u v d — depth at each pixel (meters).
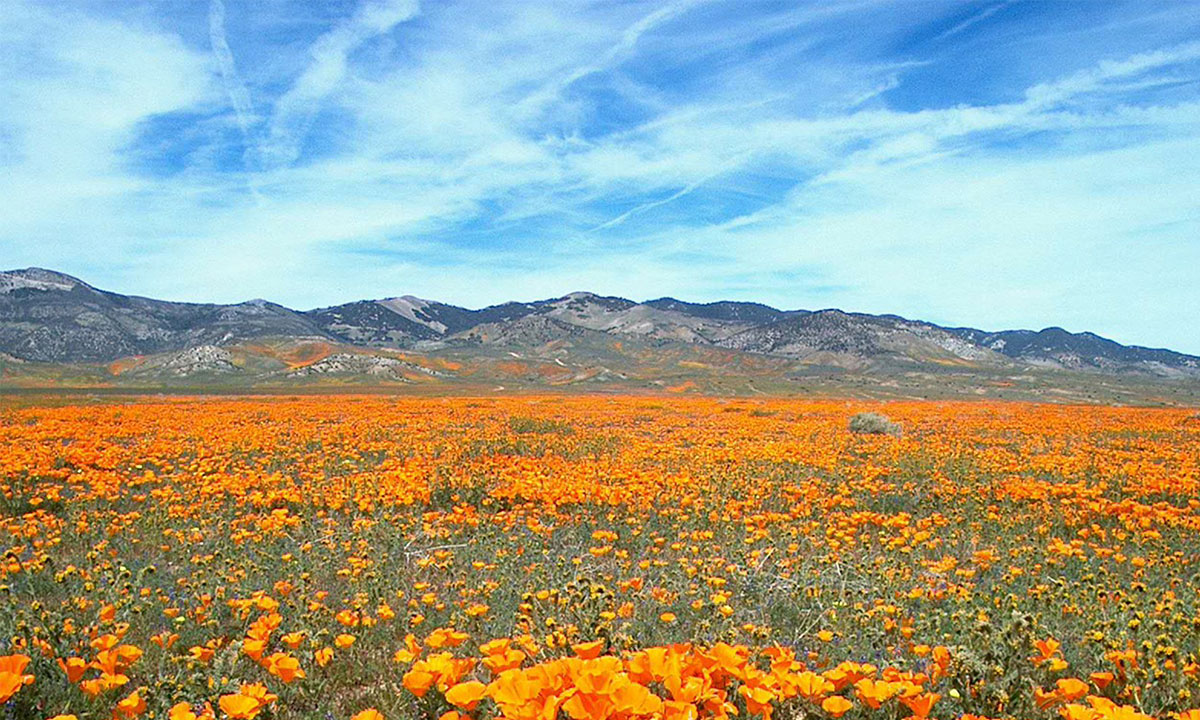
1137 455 18.92
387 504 10.77
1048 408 49.16
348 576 6.96
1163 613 5.67
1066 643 5.37
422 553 8.20
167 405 41.75
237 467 15.07
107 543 8.02
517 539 8.74
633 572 7.54
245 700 3.17
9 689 3.11
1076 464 15.96
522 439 20.73
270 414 32.28
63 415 30.69
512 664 3.36
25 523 9.12
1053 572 7.88
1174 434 26.28
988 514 10.66
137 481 12.78
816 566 7.36
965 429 28.02
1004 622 4.86
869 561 7.52
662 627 5.61
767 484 13.12
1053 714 3.90
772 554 7.79
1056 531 10.04
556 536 9.25
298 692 4.44
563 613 5.34
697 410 41.72
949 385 122.19
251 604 5.66
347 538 8.73
